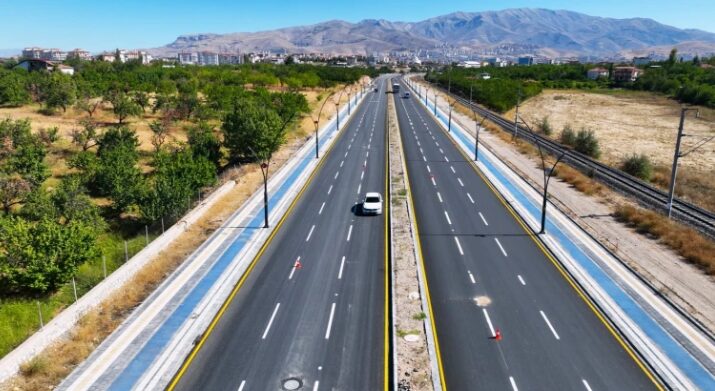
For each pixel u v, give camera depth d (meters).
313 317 28.27
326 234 40.81
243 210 46.69
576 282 32.66
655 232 40.91
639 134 95.50
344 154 71.25
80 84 99.94
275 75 187.62
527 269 34.47
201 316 28.33
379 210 45.44
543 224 41.12
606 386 22.52
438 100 147.75
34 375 22.89
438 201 49.53
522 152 72.88
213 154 61.62
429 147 76.56
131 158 50.62
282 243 38.91
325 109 120.62
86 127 63.12
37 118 81.50
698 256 35.56
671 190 44.38
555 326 27.39
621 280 32.91
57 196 40.25
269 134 65.12
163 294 30.83
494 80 166.12
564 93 174.62
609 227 42.88
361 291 31.28
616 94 172.62
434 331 26.80
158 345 25.53
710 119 116.00
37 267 29.45
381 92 176.25
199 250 37.47
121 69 172.12
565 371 23.55
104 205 46.31
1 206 42.91
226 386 22.47
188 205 44.66
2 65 168.75
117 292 30.48
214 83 139.12
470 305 29.55
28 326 27.16
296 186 54.84
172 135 76.69
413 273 33.53
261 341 25.97
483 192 52.78
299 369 23.69
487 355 24.72
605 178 57.59
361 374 23.31
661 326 27.45
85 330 26.30
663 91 174.25
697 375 23.33
